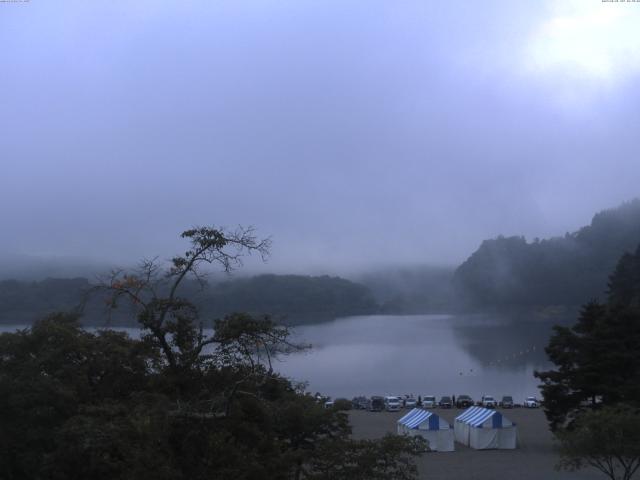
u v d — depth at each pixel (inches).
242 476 753.6
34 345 1024.2
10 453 903.1
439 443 2375.7
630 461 1637.6
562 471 1964.8
